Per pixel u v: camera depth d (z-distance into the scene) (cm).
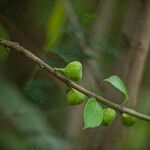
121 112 71
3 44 67
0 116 108
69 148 107
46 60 89
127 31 98
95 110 67
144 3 98
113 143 100
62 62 87
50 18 108
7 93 112
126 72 97
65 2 106
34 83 91
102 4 110
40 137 103
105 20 109
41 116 113
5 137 111
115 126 99
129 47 97
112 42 98
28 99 113
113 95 97
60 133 106
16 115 99
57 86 98
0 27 81
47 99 91
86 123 67
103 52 100
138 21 98
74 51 89
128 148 156
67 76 70
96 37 97
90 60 96
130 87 96
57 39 95
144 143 158
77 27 96
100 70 104
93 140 104
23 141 108
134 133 156
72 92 69
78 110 113
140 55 97
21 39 104
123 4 114
